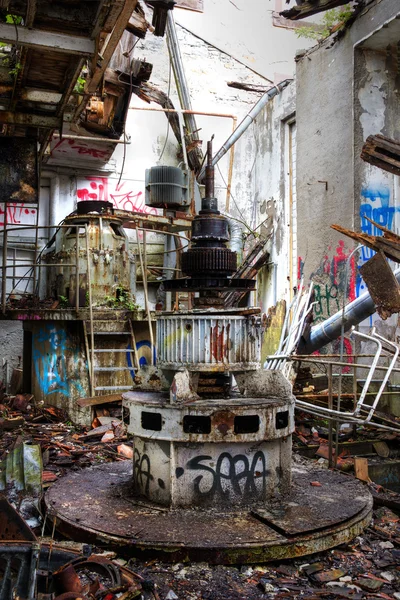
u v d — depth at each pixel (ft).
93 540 12.55
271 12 53.42
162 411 13.97
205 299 15.79
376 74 32.96
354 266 31.86
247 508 13.96
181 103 44.29
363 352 30.94
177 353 14.83
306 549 12.25
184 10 50.52
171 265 41.09
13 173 23.67
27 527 9.92
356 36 32.40
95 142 36.91
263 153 47.29
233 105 51.21
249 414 13.82
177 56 43.39
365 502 14.49
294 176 43.06
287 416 14.61
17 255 39.81
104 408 27.35
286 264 42.68
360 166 32.42
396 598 11.03
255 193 48.75
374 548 13.28
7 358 38.58
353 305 24.73
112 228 31.65
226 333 14.61
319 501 14.49
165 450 14.19
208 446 13.96
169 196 36.55
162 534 12.41
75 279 29.22
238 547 11.87
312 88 36.47
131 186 44.27
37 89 20.52
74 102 22.97
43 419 27.89
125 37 32.35
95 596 10.19
